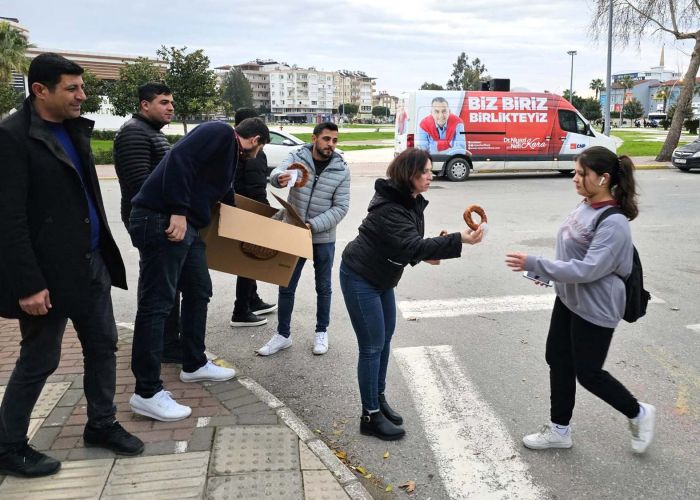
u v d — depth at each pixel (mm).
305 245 3664
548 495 2873
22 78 36875
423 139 16141
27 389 2672
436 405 3803
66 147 2609
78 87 2521
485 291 6277
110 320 2881
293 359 4527
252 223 3545
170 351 4215
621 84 117812
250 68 165625
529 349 4723
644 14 21016
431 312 5617
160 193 3139
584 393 3965
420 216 3164
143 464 2855
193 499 2604
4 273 2418
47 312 2547
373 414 3379
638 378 4180
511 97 16469
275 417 3377
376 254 3107
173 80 24688
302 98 164125
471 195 13656
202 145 3148
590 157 2869
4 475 2715
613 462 3150
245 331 5117
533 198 13125
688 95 20672
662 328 5168
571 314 3092
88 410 2936
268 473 2822
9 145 2361
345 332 5109
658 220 10242
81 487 2658
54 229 2512
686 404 3791
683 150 18469
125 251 8008
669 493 2879
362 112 185250
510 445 3326
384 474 3053
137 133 3625
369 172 19125
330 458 3027
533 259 2877
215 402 3562
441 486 2953
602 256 2803
